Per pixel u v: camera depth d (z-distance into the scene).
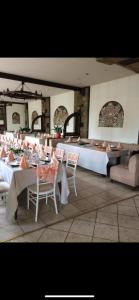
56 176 2.72
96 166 4.60
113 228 2.40
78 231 2.33
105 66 4.73
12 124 13.33
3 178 3.11
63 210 2.86
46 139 6.76
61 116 9.22
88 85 7.12
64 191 2.98
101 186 3.93
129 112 5.81
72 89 7.25
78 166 5.68
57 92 8.73
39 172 2.51
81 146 5.25
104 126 6.75
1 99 11.49
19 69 5.11
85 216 2.69
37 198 2.56
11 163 3.02
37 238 2.19
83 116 7.61
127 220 2.59
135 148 5.09
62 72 5.36
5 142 5.61
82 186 3.92
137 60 3.53
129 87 5.72
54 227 2.41
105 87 6.56
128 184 3.75
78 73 5.44
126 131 5.97
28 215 2.71
